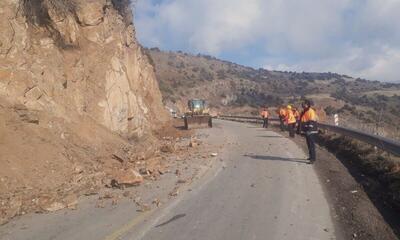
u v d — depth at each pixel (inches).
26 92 542.3
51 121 549.3
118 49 842.8
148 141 871.7
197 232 295.7
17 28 577.0
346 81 6845.5
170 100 4220.0
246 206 361.4
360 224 315.6
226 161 610.9
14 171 416.2
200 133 1219.9
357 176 497.7
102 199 393.4
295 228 303.6
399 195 386.6
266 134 1139.3
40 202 369.7
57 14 687.7
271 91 5866.1
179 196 398.9
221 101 5280.5
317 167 559.2
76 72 685.3
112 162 574.6
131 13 1048.8
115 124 751.1
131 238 284.4
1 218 329.1
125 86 810.8
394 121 984.3
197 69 6756.9
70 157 514.0
